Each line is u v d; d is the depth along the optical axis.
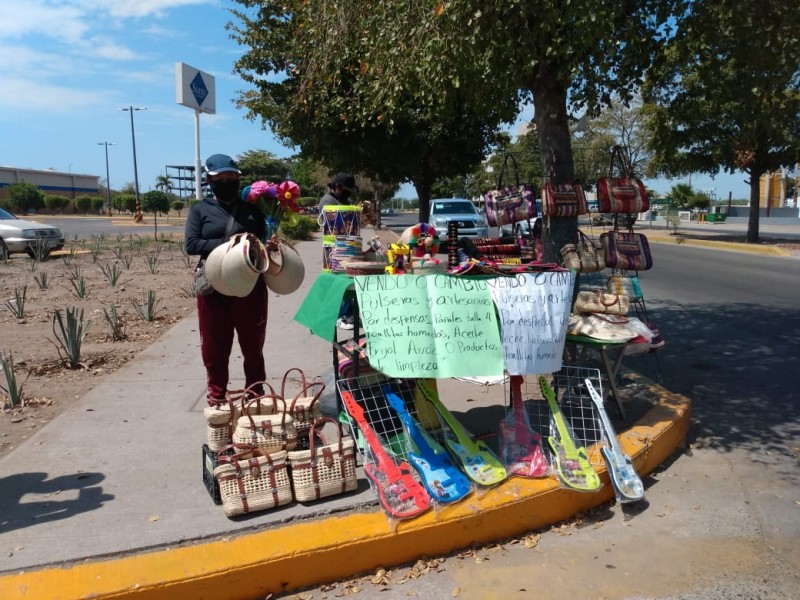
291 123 12.67
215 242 4.19
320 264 15.24
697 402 5.77
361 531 3.26
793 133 20.00
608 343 4.39
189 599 2.91
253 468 3.42
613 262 5.36
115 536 3.18
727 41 5.42
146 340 7.62
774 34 4.95
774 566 3.33
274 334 7.84
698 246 23.41
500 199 5.74
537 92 5.52
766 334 8.42
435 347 3.76
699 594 3.12
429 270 3.96
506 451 3.95
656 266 16.39
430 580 3.22
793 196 53.53
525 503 3.61
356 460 3.93
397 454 3.90
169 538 3.16
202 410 5.07
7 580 2.83
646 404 5.04
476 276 4.02
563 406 4.82
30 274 13.41
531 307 3.88
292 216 4.45
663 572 3.29
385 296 3.75
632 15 5.20
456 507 3.48
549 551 3.49
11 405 5.20
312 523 3.32
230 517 3.35
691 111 6.69
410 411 4.27
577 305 4.71
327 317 3.93
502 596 3.10
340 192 5.79
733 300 11.10
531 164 22.56
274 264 4.07
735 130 20.48
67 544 3.10
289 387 5.66
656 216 46.44
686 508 3.93
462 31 4.85
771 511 3.89
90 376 6.11
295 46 7.20
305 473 3.48
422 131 12.75
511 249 5.74
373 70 5.99
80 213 61.34
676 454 4.71
